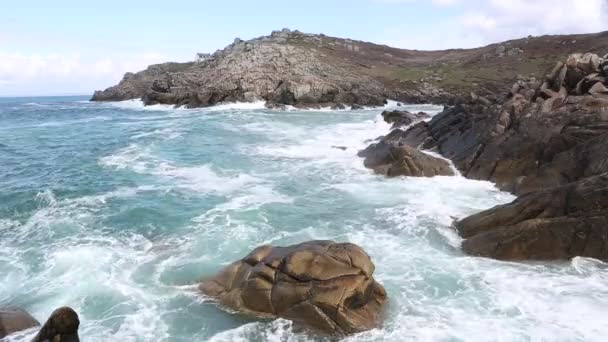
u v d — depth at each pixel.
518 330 8.76
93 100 95.94
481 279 10.94
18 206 16.62
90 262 12.01
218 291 10.29
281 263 9.69
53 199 17.39
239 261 10.69
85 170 22.34
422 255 12.41
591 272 11.11
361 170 22.56
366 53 105.81
